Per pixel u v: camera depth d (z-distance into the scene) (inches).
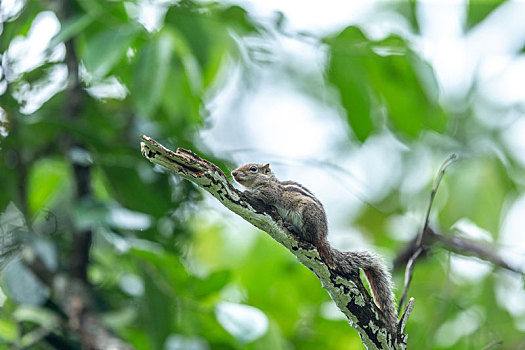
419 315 534.3
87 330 403.2
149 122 445.7
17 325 420.8
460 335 514.0
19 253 433.7
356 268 300.4
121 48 359.3
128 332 445.1
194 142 444.8
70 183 458.3
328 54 422.9
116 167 433.1
